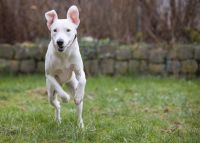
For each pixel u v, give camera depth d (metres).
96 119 7.83
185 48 12.59
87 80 12.02
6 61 13.08
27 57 13.05
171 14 13.38
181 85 11.55
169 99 9.89
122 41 13.57
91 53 12.80
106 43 13.06
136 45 12.95
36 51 13.05
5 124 7.21
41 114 7.85
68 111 8.38
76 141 6.36
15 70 13.06
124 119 7.91
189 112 8.57
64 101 6.90
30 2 13.47
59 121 7.23
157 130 7.21
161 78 12.45
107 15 13.66
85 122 7.49
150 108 9.15
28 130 6.86
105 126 7.31
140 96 10.23
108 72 12.79
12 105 9.11
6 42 13.79
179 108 9.13
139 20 13.65
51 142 6.37
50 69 6.93
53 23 6.78
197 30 13.38
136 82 11.91
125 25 13.64
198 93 10.59
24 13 13.62
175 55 12.62
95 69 12.82
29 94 10.39
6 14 13.65
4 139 6.39
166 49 12.80
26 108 8.88
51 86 6.95
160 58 12.68
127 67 12.79
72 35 6.73
